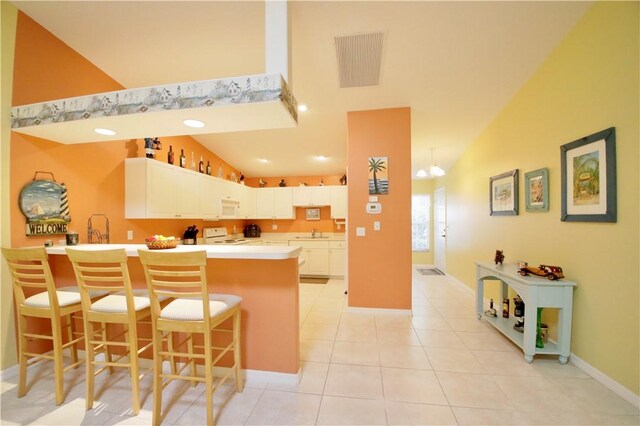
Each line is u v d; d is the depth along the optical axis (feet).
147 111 6.44
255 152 16.89
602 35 6.44
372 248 11.56
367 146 11.64
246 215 18.97
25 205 7.29
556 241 7.99
